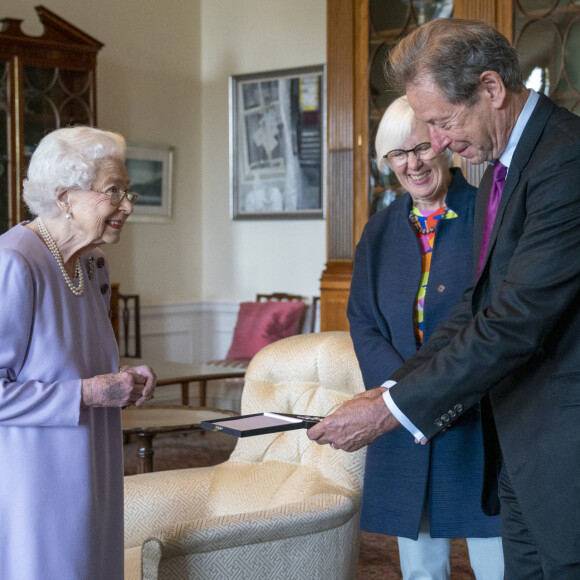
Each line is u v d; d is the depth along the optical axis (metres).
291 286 6.78
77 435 1.83
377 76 5.04
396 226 2.35
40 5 5.68
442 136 1.72
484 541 2.14
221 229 7.18
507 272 1.68
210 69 7.14
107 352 2.00
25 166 5.50
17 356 1.78
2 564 1.79
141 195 6.79
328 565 2.16
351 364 2.47
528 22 4.48
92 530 1.85
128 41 6.66
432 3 4.83
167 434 6.16
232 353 6.43
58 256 1.88
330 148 5.22
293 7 6.62
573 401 1.59
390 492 2.17
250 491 2.52
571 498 1.58
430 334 2.21
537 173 1.61
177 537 1.91
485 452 1.91
